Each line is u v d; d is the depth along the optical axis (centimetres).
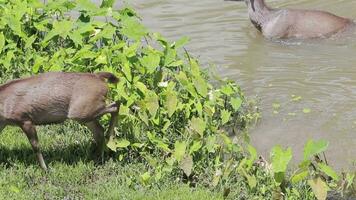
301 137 1269
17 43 1420
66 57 1313
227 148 1155
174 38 1761
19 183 1071
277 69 1580
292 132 1288
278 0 2061
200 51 1688
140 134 1180
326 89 1463
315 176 1054
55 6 1445
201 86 1230
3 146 1166
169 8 1988
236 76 1541
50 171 1102
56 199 1042
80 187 1066
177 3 2031
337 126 1303
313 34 1780
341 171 1147
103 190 1055
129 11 1437
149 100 1167
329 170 1046
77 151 1166
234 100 1266
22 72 1345
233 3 2020
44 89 1093
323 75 1541
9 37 1409
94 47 1348
